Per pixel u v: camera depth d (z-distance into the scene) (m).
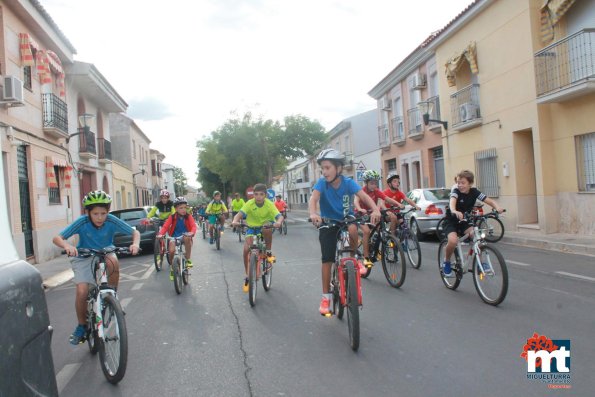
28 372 1.92
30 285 2.03
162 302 7.62
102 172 25.22
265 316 6.27
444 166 19.33
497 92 15.40
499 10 14.98
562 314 5.64
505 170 15.12
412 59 22.22
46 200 16.33
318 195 5.39
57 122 16.98
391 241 7.78
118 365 4.16
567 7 12.22
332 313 5.46
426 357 4.45
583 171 12.55
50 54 16.73
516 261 9.62
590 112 12.02
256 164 38.75
